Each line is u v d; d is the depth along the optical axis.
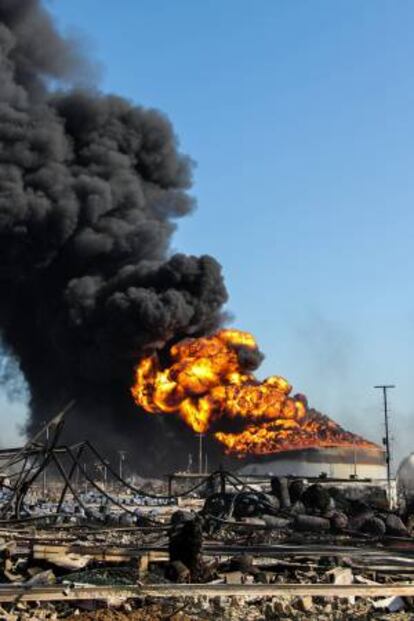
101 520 41.03
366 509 38.84
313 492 39.28
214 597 16.55
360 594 17.23
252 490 43.06
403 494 48.91
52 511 47.91
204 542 30.45
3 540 27.66
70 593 15.87
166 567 19.30
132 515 41.88
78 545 24.86
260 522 37.12
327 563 22.42
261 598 16.75
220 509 40.47
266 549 26.91
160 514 48.53
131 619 14.73
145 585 16.86
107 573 19.58
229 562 21.28
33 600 15.52
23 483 39.94
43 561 19.97
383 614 16.05
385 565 22.58
